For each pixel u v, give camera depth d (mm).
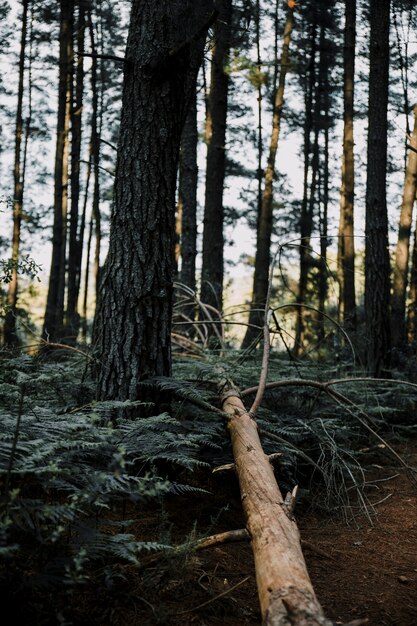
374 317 9156
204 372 5258
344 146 15914
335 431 5504
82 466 3305
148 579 2957
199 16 4637
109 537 2895
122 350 4520
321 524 4449
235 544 3793
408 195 14070
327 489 4660
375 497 5113
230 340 8750
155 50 4605
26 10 20781
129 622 2707
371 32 9500
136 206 4586
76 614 2664
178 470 4539
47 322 15023
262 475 3588
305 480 5234
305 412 5992
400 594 3285
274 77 22953
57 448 3182
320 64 22953
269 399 5992
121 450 2672
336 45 22094
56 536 2482
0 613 2494
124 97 4734
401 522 4488
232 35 10203
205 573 3244
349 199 15781
